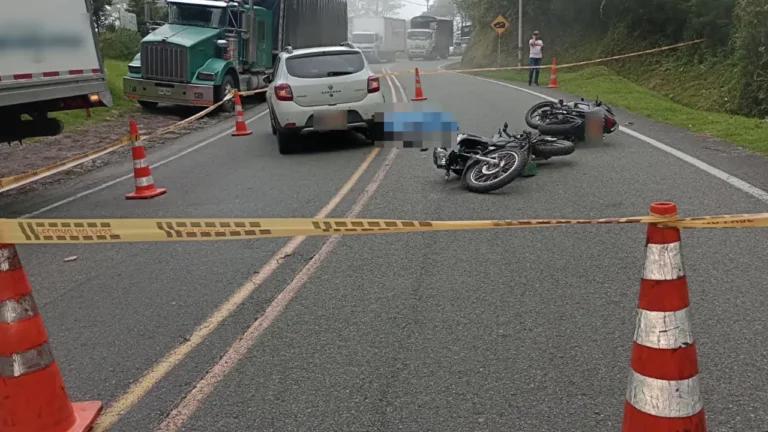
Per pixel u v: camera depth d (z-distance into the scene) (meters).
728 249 5.61
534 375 3.82
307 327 4.62
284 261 6.04
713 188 7.54
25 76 8.23
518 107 15.73
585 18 31.64
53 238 3.20
